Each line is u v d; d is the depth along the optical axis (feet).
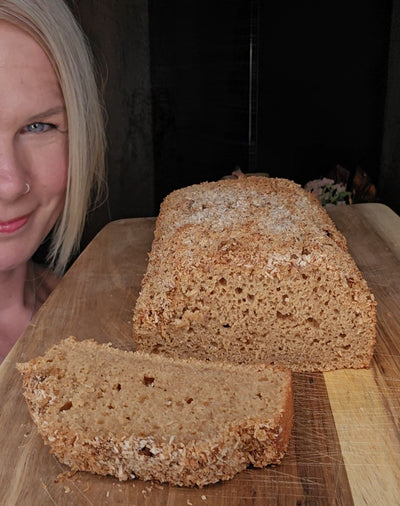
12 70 1.04
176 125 2.67
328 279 1.06
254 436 0.85
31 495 0.83
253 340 1.12
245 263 1.07
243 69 2.69
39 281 1.60
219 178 2.81
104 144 1.55
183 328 1.12
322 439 0.92
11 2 1.02
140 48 2.48
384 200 2.49
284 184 1.59
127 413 0.91
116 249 1.58
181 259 1.11
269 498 0.82
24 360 1.11
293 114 2.69
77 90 1.18
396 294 1.32
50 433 0.86
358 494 0.83
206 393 0.95
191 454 0.82
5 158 1.10
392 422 0.96
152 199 2.73
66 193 1.31
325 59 2.54
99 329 1.22
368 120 2.49
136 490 0.84
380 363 1.10
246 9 2.62
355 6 2.39
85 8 2.00
